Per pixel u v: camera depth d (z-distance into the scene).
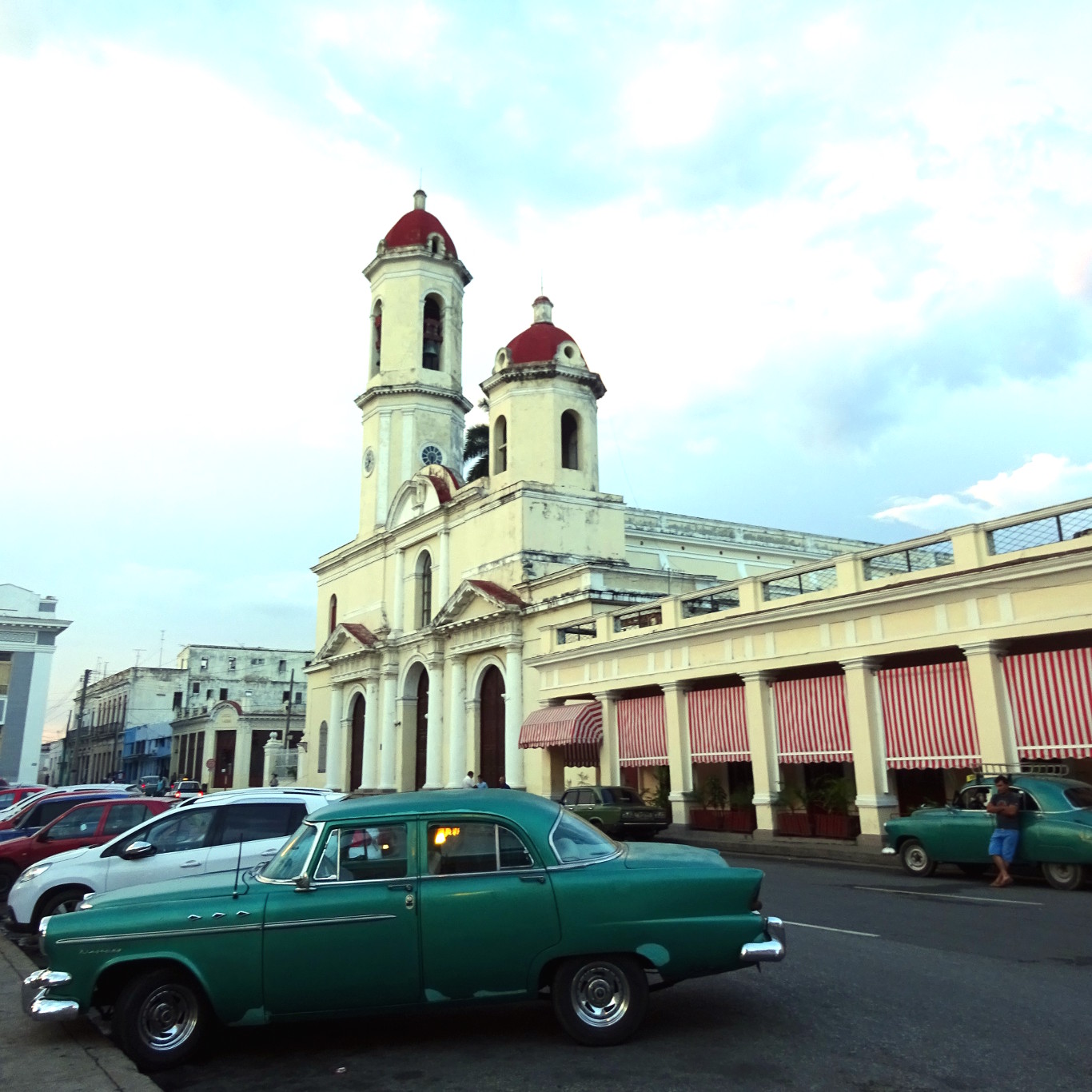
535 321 37.56
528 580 32.88
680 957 6.30
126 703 85.12
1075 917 10.73
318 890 6.42
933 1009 6.89
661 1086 5.48
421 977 6.26
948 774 20.33
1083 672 15.50
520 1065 5.99
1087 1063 5.67
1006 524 16.80
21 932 10.61
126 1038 6.24
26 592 60.81
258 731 69.12
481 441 49.81
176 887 6.87
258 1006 6.28
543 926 6.30
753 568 42.75
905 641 18.03
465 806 6.70
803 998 7.30
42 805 16.62
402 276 47.28
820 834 19.66
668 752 23.77
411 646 39.91
